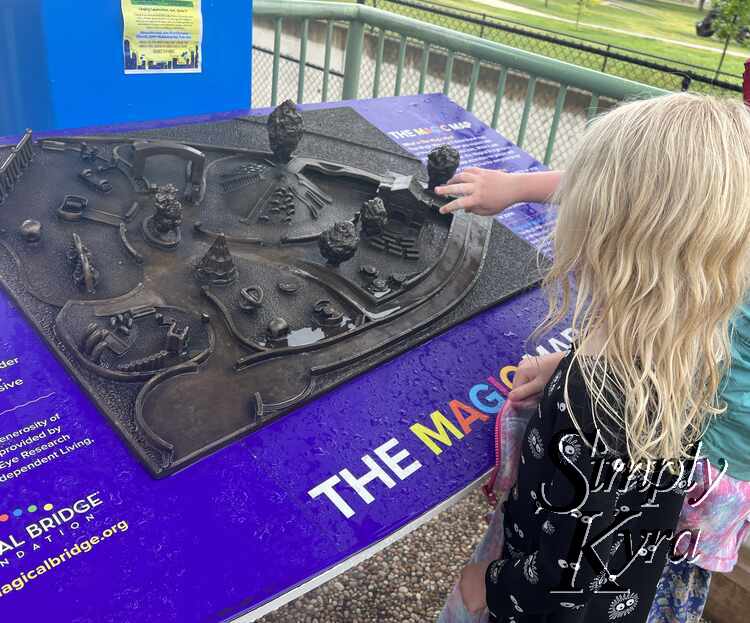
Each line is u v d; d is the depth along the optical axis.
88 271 1.18
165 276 1.27
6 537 0.84
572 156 0.88
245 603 0.84
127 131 1.72
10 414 0.98
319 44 9.02
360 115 2.08
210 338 1.15
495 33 6.36
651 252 0.77
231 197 1.54
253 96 5.32
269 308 1.24
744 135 0.77
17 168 1.44
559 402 0.86
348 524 0.95
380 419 1.11
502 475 1.09
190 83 1.98
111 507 0.90
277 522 0.93
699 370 0.86
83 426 0.99
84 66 1.77
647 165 0.76
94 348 1.07
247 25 2.00
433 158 1.67
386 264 1.42
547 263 1.54
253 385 1.10
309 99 5.64
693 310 0.78
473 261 1.50
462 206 1.42
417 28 2.56
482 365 1.26
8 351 1.07
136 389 1.05
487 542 1.21
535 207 1.76
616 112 0.83
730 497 1.03
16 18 1.62
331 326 1.23
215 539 0.89
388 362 1.22
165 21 1.84
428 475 1.04
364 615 1.79
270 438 1.04
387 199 1.51
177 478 0.95
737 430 0.98
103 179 1.49
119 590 0.82
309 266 1.37
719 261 0.77
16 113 1.73
